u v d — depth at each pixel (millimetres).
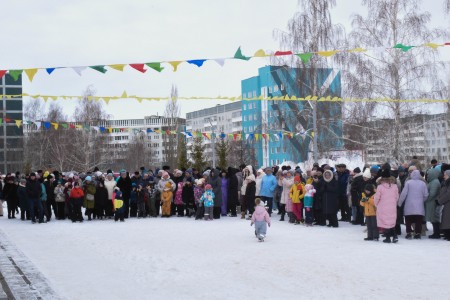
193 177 26641
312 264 11938
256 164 99000
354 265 11727
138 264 12453
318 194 20203
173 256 13523
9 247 15836
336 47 40188
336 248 14430
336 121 41719
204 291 9477
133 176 26484
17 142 87375
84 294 9375
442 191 15656
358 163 36500
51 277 10977
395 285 9633
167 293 9375
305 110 42844
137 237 17688
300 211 21266
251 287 9719
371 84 37594
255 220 16266
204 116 157375
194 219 24234
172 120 87938
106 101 21516
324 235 17484
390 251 13742
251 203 24016
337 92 42688
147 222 23109
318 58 41000
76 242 16781
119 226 21547
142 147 121438
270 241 16125
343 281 10047
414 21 37375
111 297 9133
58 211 25297
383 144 38250
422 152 39906
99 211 25016
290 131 47094
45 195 24594
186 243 15961
